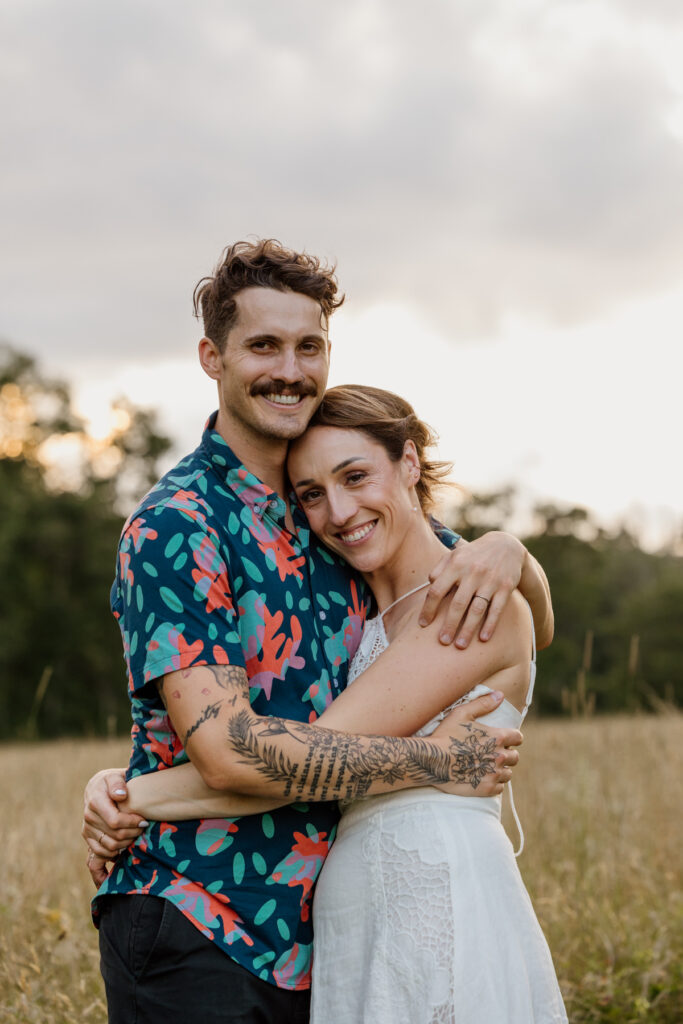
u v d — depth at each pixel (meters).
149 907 2.35
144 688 2.38
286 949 2.43
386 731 2.46
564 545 51.75
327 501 2.65
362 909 2.44
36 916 4.09
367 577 2.81
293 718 2.48
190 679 2.29
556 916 4.01
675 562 56.06
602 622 47.53
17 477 42.47
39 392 44.75
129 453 46.38
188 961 2.32
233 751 2.25
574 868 4.45
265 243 2.63
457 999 2.33
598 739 6.63
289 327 2.52
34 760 9.12
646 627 44.81
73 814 5.91
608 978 3.58
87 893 4.50
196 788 2.36
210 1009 2.30
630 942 3.85
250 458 2.63
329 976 2.44
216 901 2.36
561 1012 2.46
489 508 50.94
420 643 2.57
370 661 2.67
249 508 2.53
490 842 2.49
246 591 2.46
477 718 2.62
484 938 2.39
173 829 2.38
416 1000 2.35
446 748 2.47
